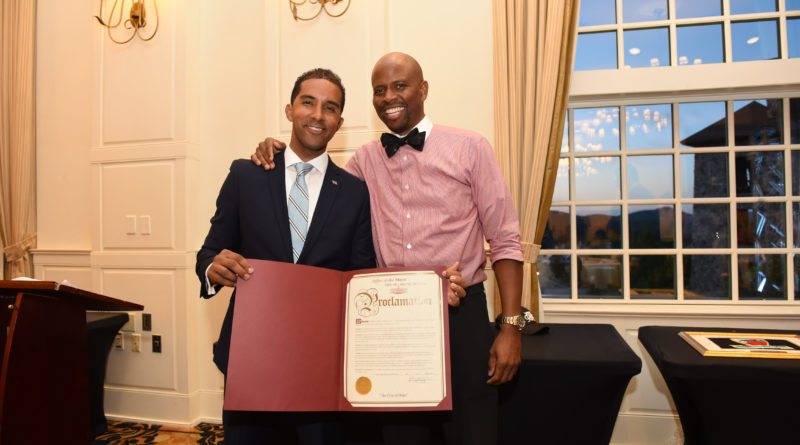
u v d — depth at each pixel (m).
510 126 2.44
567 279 2.73
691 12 2.63
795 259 2.53
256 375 1.19
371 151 1.62
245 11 2.82
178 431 2.68
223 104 2.83
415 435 1.28
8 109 3.16
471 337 1.33
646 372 2.44
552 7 2.38
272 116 2.62
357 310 1.26
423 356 1.20
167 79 2.79
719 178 2.61
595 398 1.70
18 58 3.12
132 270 2.85
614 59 2.69
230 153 2.81
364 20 2.53
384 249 1.47
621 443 2.44
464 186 1.42
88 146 3.09
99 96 2.90
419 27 2.61
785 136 2.50
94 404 2.59
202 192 2.85
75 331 1.86
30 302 1.65
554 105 2.38
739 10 2.61
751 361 1.43
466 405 1.29
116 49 2.88
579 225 2.75
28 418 1.63
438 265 1.37
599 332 2.06
